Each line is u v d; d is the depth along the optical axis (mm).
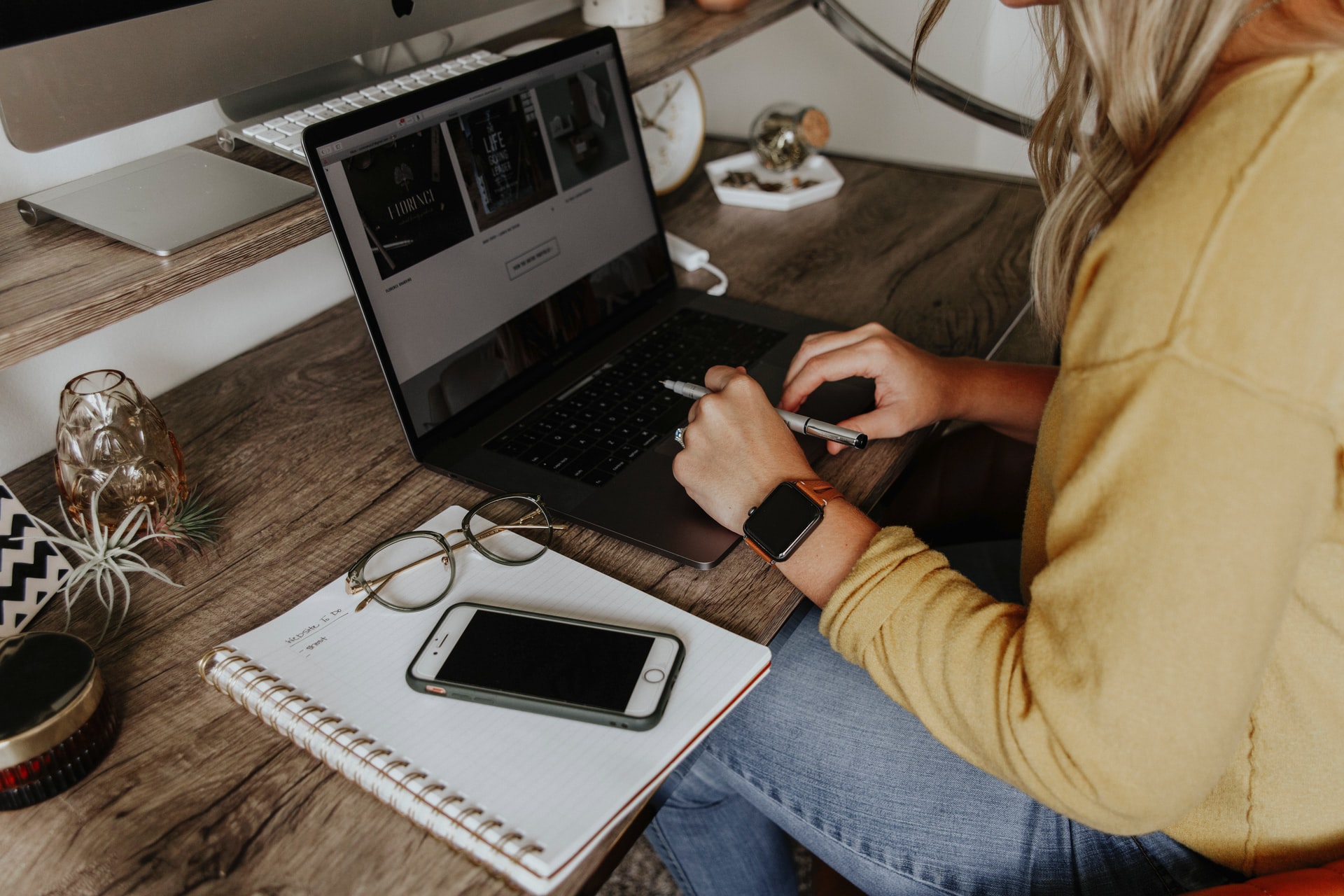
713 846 1013
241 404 952
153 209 753
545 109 950
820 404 875
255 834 519
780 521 662
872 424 814
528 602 656
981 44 1786
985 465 1132
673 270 1106
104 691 571
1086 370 463
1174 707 437
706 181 1424
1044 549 608
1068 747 477
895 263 1148
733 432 715
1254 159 409
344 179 769
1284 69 420
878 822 744
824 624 628
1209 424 413
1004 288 1081
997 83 1812
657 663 593
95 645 654
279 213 755
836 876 1079
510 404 905
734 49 2002
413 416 821
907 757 757
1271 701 552
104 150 906
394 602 661
